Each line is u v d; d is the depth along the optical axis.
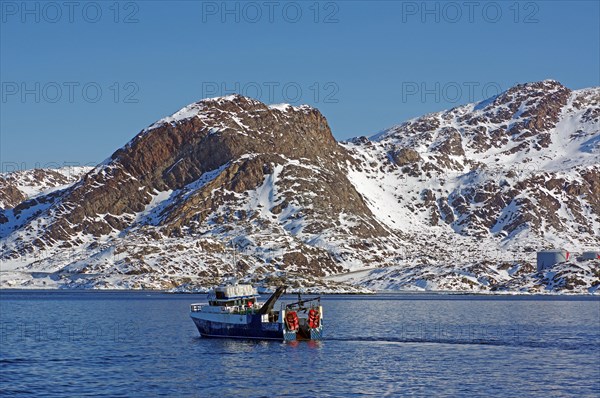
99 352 186.38
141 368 163.25
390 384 147.62
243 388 143.62
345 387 144.75
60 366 166.00
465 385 146.88
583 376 155.62
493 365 168.00
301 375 155.75
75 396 136.62
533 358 178.00
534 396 138.50
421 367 164.75
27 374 156.62
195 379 151.75
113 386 145.12
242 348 191.25
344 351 187.00
